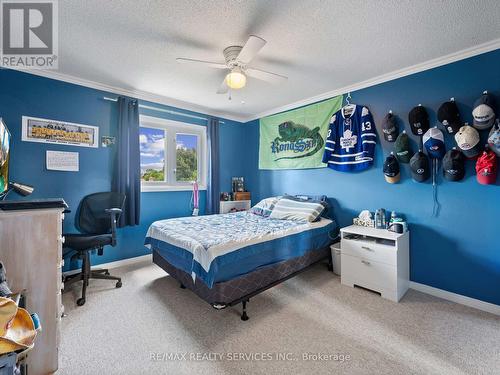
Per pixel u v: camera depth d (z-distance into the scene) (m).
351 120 2.89
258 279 2.06
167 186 3.58
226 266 1.83
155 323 1.84
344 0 1.52
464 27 1.78
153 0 1.52
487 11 1.60
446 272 2.26
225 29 1.82
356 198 2.93
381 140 2.69
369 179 2.81
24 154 2.47
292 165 3.62
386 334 1.72
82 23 1.75
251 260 2.01
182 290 2.41
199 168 3.98
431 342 1.63
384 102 2.65
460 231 2.18
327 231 2.89
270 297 2.27
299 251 2.48
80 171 2.80
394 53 2.16
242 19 1.71
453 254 2.21
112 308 2.06
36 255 1.33
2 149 1.61
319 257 2.81
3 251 1.25
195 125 3.83
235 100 3.46
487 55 2.01
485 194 2.05
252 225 2.64
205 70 2.52
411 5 1.56
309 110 3.38
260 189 4.21
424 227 2.39
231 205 4.10
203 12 1.63
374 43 2.00
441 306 2.10
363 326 1.81
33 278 1.32
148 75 2.64
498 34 1.87
